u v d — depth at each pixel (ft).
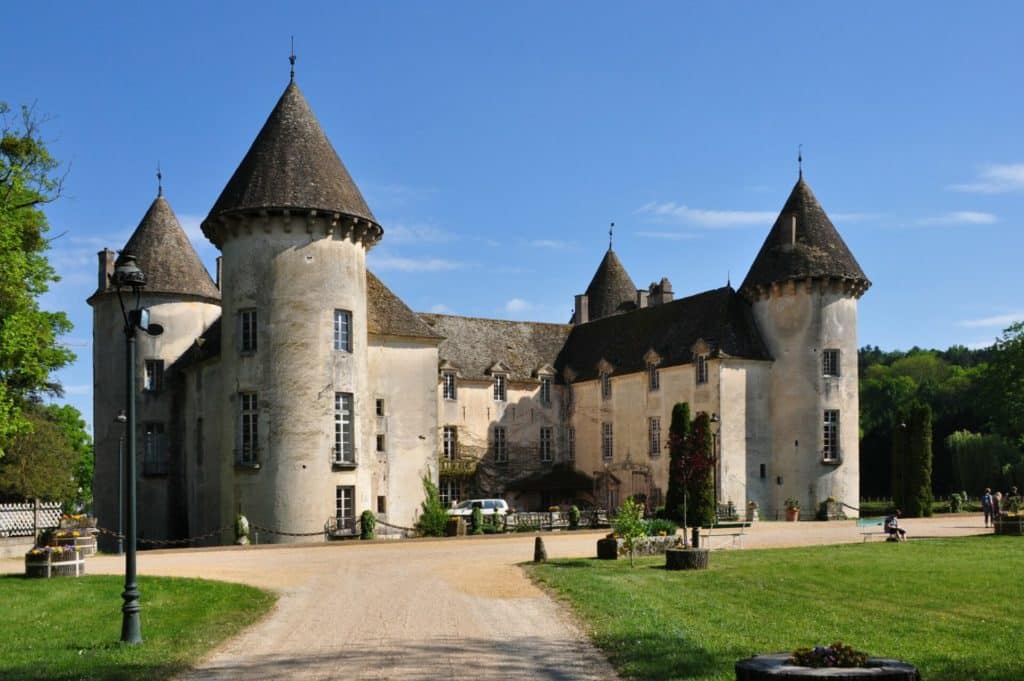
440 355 193.57
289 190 133.28
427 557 100.42
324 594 70.64
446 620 57.72
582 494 199.62
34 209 129.39
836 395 167.73
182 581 77.25
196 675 43.68
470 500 178.40
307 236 134.21
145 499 157.07
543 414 202.90
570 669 43.42
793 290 168.45
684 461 122.62
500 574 82.17
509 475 195.93
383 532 148.25
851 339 170.19
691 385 171.53
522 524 154.81
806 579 75.20
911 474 168.04
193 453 153.89
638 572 82.12
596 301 237.86
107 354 162.91
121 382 160.86
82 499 278.05
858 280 169.58
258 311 133.08
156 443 158.71
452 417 189.98
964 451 236.22
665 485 176.24
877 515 191.11
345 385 135.44
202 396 151.23
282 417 131.03
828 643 48.16
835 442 167.73
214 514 144.87
